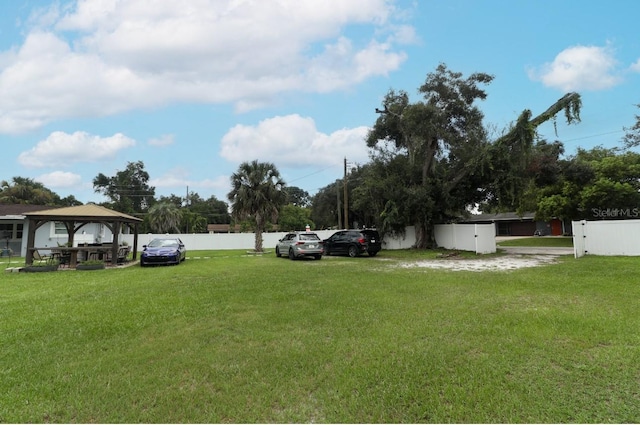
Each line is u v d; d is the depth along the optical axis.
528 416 2.94
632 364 3.85
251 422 2.95
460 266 13.77
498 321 5.55
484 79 21.78
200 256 22.61
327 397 3.32
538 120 18.86
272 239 33.69
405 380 3.62
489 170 20.08
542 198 28.83
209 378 3.74
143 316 6.20
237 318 6.04
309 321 5.80
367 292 8.22
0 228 23.66
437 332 5.10
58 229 24.94
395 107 22.84
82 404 3.23
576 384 3.47
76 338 5.04
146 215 52.84
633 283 8.61
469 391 3.38
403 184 23.06
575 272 10.77
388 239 25.50
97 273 13.34
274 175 25.83
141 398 3.33
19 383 3.65
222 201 83.00
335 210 45.97
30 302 7.52
